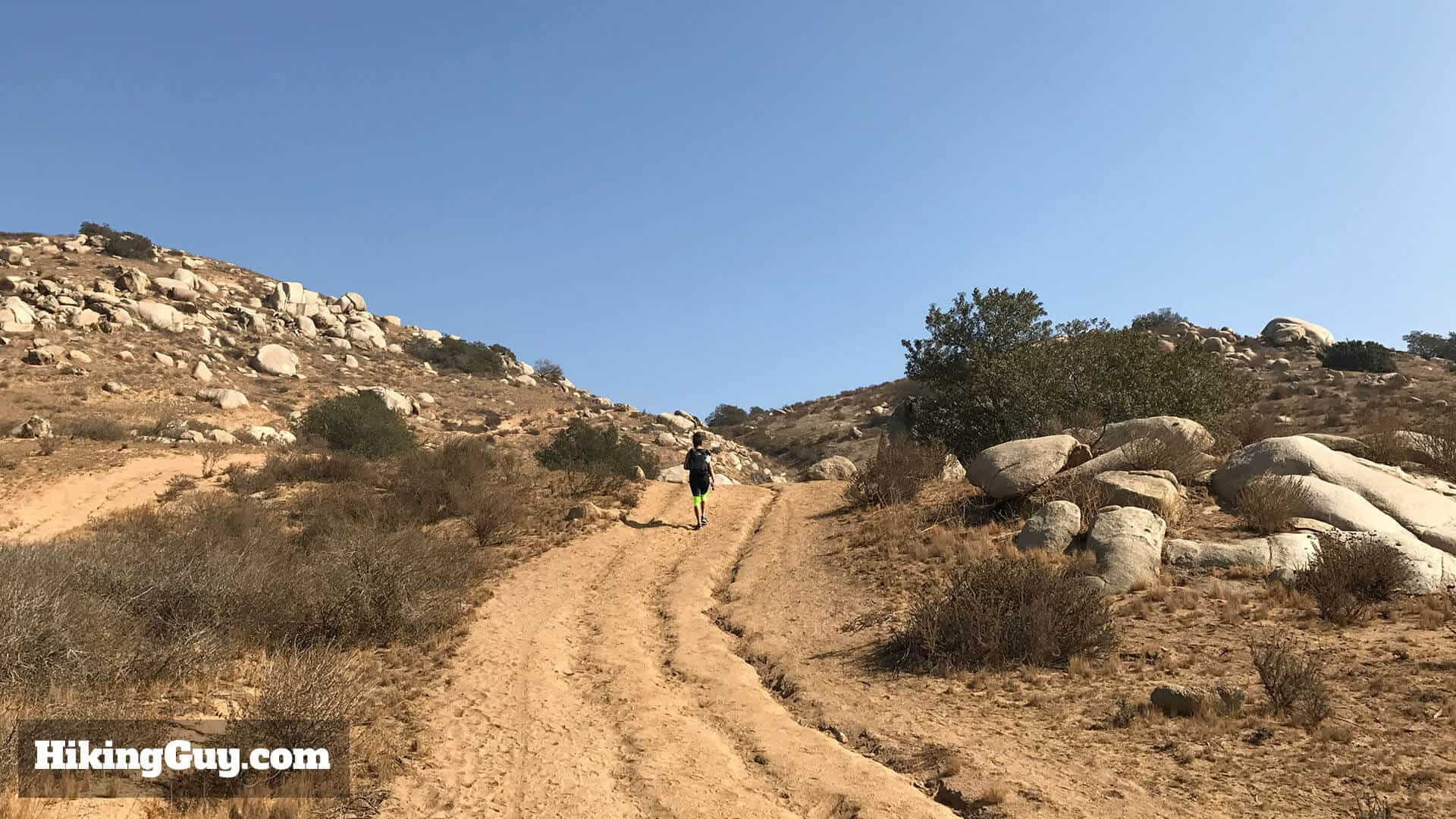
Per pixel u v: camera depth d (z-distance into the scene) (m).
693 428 65.81
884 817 6.04
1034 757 6.97
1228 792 5.98
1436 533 12.32
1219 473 15.07
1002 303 28.97
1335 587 9.99
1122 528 12.38
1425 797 5.60
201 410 42.94
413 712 8.55
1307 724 6.98
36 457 24.86
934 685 9.16
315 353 61.44
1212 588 11.01
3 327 46.62
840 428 62.38
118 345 49.22
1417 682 7.60
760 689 9.62
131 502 22.05
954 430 25.38
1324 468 13.89
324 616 11.09
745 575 15.06
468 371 72.50
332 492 21.62
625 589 14.55
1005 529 14.74
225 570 10.69
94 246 69.75
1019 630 9.72
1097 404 22.06
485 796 6.55
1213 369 22.95
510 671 10.08
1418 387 46.19
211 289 66.44
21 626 7.33
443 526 18.89
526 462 32.19
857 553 15.12
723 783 6.84
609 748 7.65
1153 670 8.78
